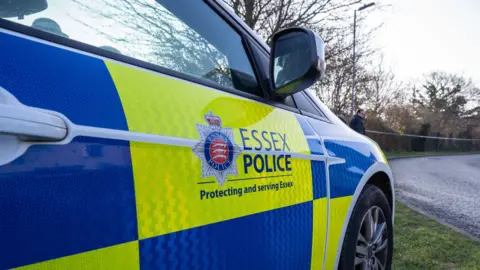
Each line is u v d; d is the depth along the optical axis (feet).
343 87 49.98
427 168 52.26
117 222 3.07
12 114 2.55
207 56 5.39
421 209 21.40
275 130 5.37
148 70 3.99
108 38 4.25
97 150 3.02
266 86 5.94
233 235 4.19
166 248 3.44
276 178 4.99
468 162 71.72
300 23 23.70
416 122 122.11
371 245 8.10
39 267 2.58
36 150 2.67
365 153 8.19
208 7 5.57
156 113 3.65
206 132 4.10
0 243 2.41
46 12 3.78
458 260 12.21
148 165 3.38
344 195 6.79
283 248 5.05
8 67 2.74
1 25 2.93
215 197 4.01
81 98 3.08
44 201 2.65
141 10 4.71
